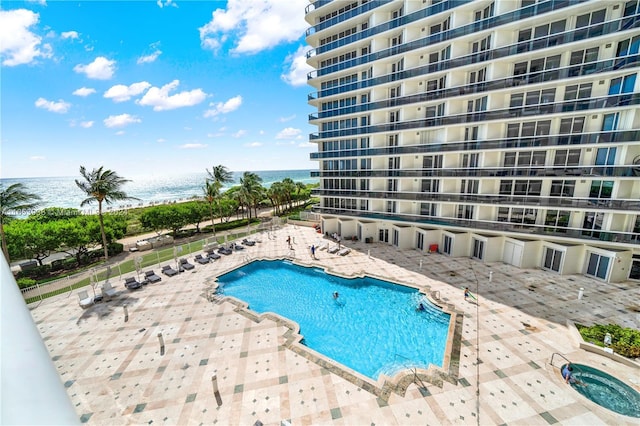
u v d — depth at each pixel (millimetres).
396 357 16031
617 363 14445
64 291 24250
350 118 35812
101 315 20219
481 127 26641
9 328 1722
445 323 18953
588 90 22391
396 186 33344
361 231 36344
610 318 18062
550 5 21797
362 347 16938
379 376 14156
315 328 18906
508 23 23531
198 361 15406
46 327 18844
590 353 15172
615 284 22312
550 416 11906
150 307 21188
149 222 43469
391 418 11930
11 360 1506
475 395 12914
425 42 27922
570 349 15516
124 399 13234
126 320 19484
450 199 29031
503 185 26844
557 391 13000
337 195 37781
